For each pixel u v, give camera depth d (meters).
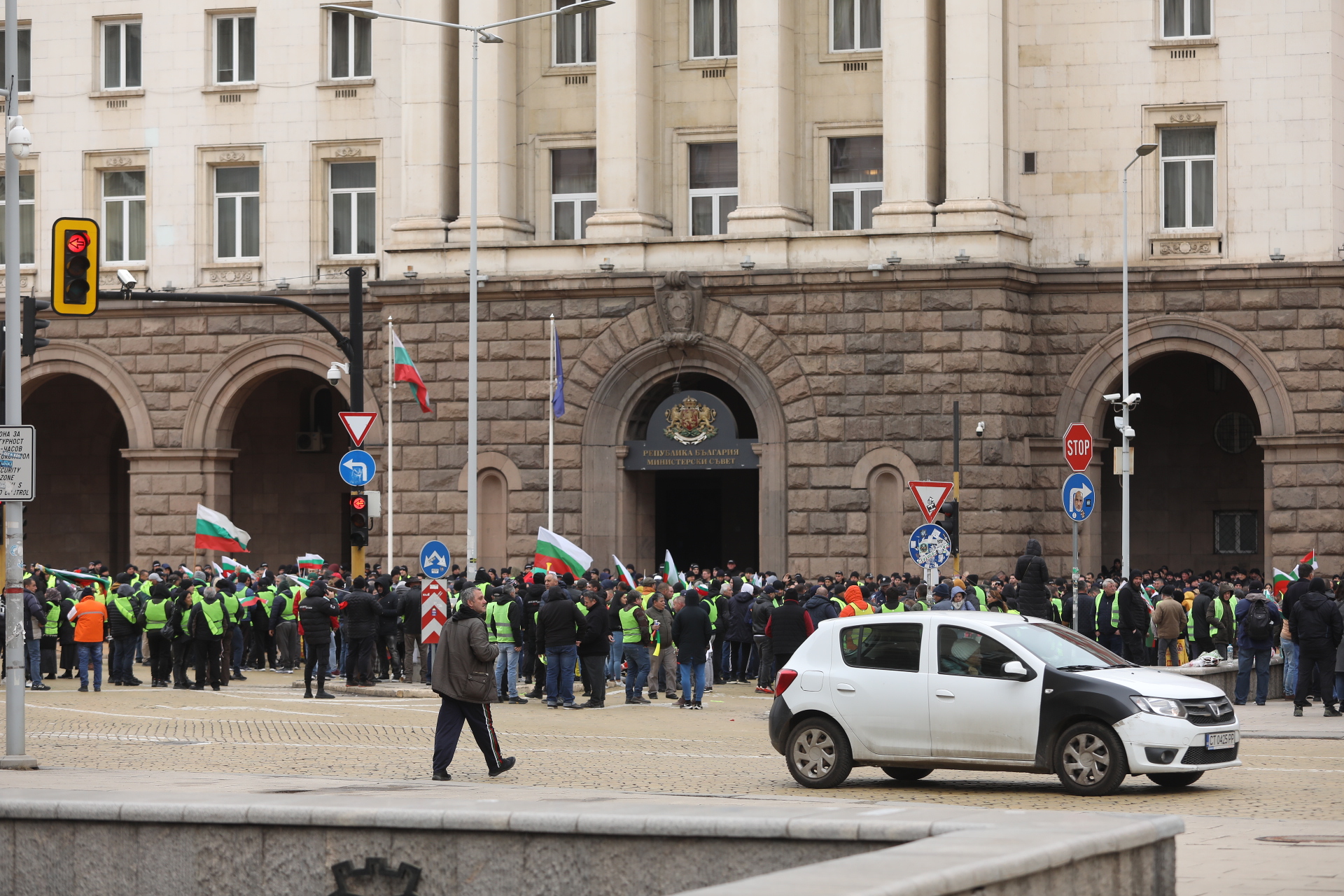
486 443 57.00
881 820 13.99
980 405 53.19
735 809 15.00
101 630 42.16
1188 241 54.22
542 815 14.95
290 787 21.59
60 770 26.11
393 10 60.78
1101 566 57.97
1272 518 53.31
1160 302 54.12
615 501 56.41
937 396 53.44
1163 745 23.12
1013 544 53.62
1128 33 54.91
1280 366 53.25
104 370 62.34
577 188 58.66
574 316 56.34
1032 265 55.34
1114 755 23.23
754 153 55.25
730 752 30.06
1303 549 52.97
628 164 56.16
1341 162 53.78
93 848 16.38
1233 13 54.03
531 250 56.66
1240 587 43.66
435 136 57.56
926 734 24.14
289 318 60.84
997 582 45.25
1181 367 60.44
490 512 57.19
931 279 53.22
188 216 61.97
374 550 58.34
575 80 58.25
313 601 41.06
